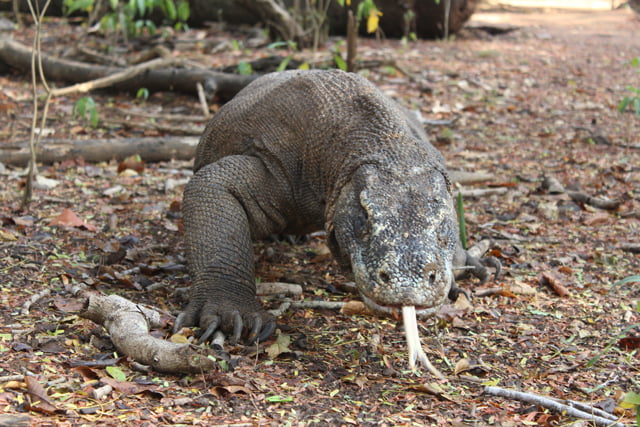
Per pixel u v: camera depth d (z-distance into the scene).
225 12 14.72
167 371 3.49
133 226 5.93
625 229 6.43
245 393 3.38
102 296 3.92
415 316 3.21
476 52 13.93
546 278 5.25
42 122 6.03
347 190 3.75
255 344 3.98
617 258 5.74
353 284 5.01
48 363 3.49
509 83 11.73
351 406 3.38
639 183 7.66
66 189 6.65
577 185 7.44
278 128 4.64
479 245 5.66
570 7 22.34
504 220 6.62
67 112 9.27
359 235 3.49
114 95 10.23
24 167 7.17
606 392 3.68
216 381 3.42
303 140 4.48
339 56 9.45
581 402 3.55
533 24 18.39
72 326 3.96
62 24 14.73
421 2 14.51
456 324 4.45
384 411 3.35
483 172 7.75
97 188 6.77
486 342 4.26
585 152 8.69
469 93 10.96
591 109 10.56
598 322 4.59
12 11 15.30
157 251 5.48
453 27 14.95
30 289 4.45
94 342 3.78
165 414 3.12
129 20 12.20
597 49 15.27
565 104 10.74
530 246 6.00
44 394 3.08
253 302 4.35
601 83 12.12
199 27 15.01
